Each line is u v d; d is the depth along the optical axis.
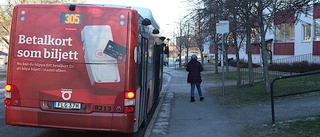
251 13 11.73
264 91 13.48
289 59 28.20
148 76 9.12
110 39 6.54
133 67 6.57
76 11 6.58
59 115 6.57
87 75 6.54
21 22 6.69
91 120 6.50
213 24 15.48
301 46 28.08
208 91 17.70
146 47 8.46
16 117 6.68
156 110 11.67
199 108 11.91
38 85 6.64
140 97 7.49
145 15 9.04
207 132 8.09
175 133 8.12
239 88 16.59
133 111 6.57
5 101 6.76
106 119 6.48
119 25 6.54
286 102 11.01
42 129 8.88
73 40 6.57
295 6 11.01
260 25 12.16
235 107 11.44
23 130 8.71
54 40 6.60
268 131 7.47
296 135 6.80
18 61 6.68
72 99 6.56
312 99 11.05
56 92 6.60
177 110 11.63
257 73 25.73
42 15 6.64
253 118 9.24
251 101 12.04
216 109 11.54
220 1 12.82
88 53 6.54
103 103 6.51
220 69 40.22
